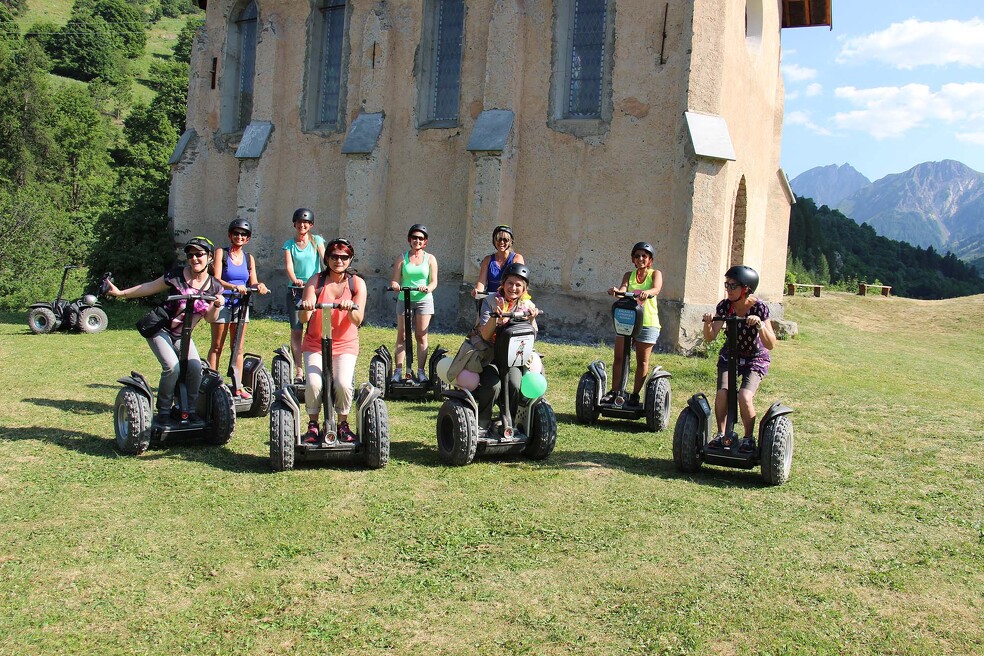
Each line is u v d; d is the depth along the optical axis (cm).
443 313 1741
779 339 1947
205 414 759
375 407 688
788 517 606
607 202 1535
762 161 1959
